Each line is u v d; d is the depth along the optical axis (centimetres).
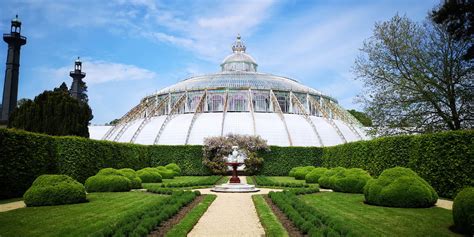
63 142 2850
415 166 2581
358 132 6294
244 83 6384
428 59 3312
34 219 1559
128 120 6419
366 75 3625
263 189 3062
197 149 5116
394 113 3509
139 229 1235
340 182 2670
